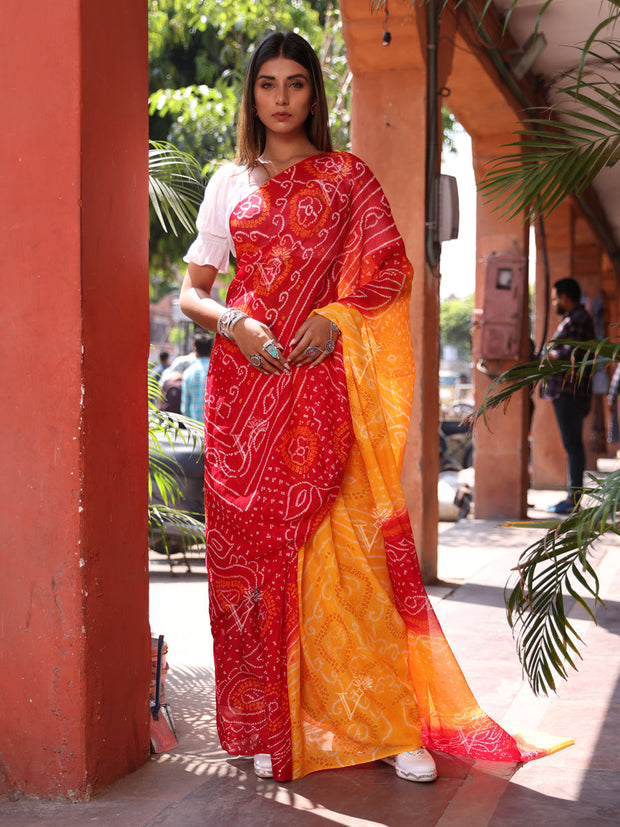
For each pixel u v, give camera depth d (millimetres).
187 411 6488
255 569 2266
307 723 2297
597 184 10117
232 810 2070
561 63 6723
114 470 2250
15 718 2162
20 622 2152
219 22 8688
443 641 2336
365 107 4848
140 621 2377
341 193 2309
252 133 2406
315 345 2246
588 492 1937
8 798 2150
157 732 2504
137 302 2355
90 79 2137
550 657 2215
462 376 26656
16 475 2150
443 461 10805
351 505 2314
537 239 9961
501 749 2326
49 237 2123
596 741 2514
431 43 4746
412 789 2191
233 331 2275
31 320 2139
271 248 2293
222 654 2350
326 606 2260
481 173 7004
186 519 3482
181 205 3035
